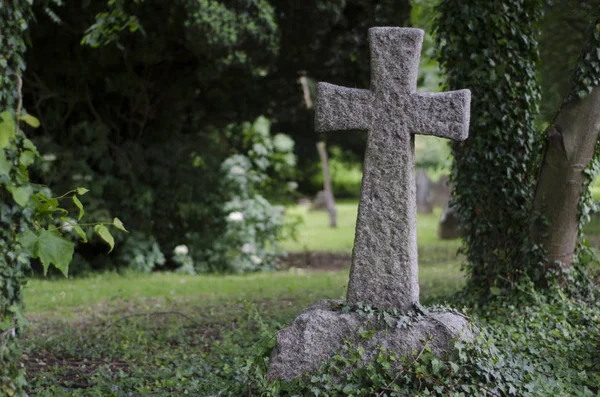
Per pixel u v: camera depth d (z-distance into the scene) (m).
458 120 5.62
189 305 11.24
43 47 15.76
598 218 27.36
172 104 17.58
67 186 15.87
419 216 33.38
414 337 5.43
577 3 11.75
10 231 4.73
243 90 17.41
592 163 8.38
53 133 16.67
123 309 11.06
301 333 5.59
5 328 4.61
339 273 15.97
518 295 8.48
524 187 9.02
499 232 9.08
